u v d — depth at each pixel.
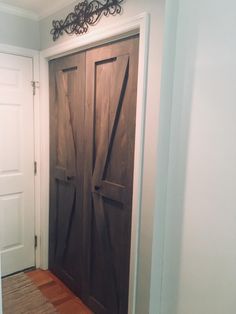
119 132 1.67
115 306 1.80
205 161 1.37
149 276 1.54
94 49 1.78
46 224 2.48
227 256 1.32
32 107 2.35
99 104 1.79
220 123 1.29
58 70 2.17
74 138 2.05
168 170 1.53
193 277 1.47
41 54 2.29
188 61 1.40
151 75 1.40
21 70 2.26
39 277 2.42
